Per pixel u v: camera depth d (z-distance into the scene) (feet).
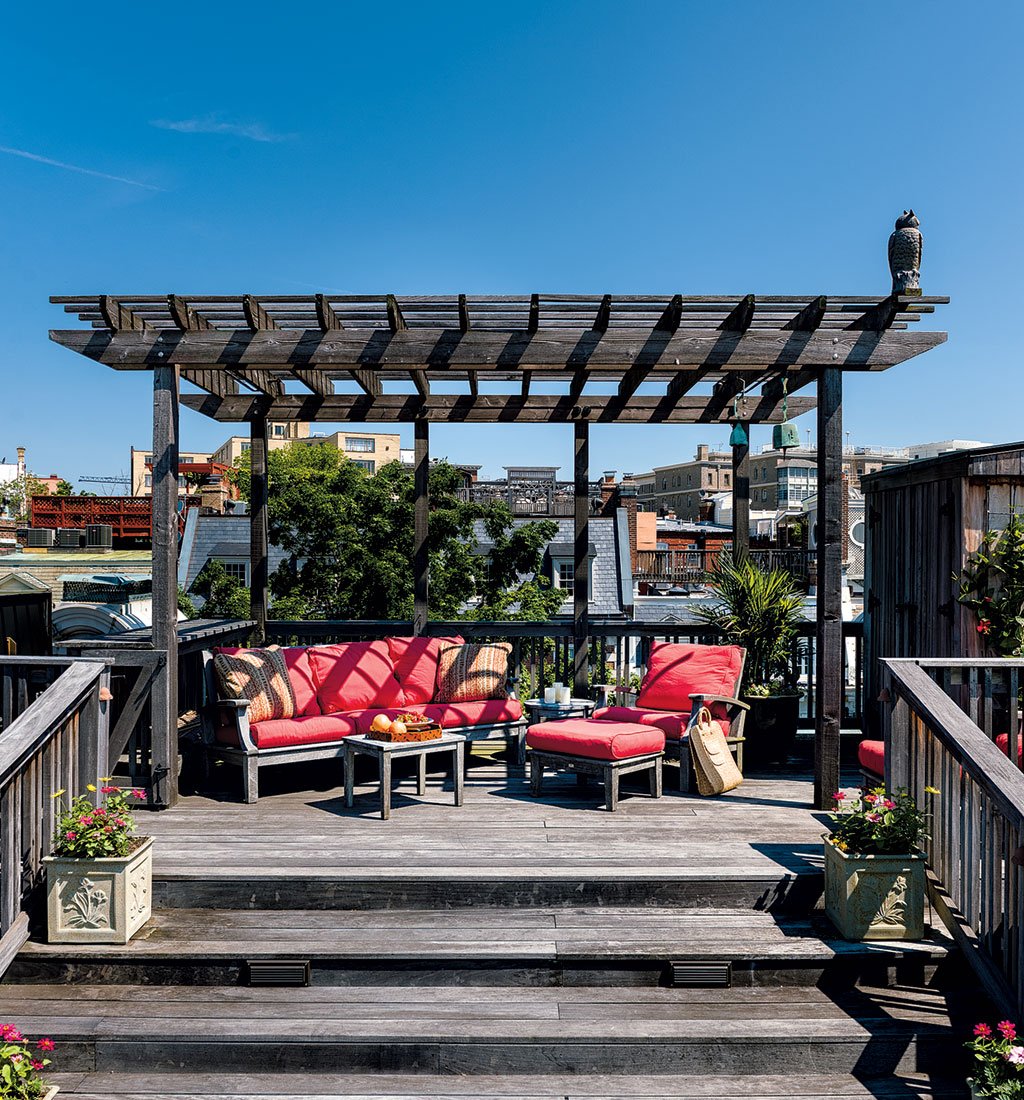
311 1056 11.51
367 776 21.84
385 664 23.03
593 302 17.19
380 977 12.84
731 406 26.37
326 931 13.52
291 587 50.72
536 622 26.13
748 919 14.03
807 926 13.78
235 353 17.97
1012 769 12.22
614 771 18.31
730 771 19.85
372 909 14.34
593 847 15.83
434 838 16.40
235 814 18.16
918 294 16.92
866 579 25.21
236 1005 12.28
